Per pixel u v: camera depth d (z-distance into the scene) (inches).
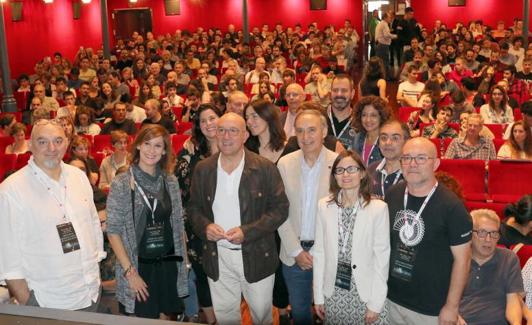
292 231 135.4
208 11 856.3
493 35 742.5
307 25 831.7
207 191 130.9
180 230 130.1
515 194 226.7
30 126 354.6
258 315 136.3
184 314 161.8
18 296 110.1
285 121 191.2
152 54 653.9
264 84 384.2
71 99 381.1
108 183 237.0
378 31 623.2
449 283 107.1
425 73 490.0
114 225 123.5
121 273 125.4
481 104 358.9
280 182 131.8
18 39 624.7
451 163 235.0
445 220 105.9
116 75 530.0
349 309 117.3
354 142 159.3
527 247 140.0
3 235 108.8
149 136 122.3
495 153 245.6
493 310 126.4
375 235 112.8
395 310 114.2
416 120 308.5
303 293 140.6
